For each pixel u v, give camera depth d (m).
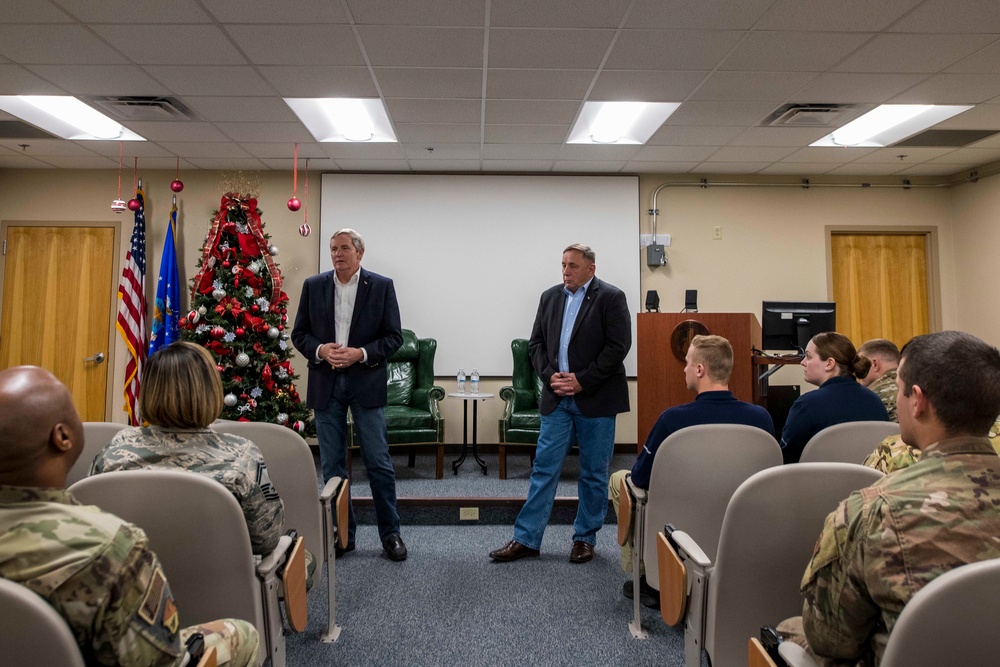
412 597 2.32
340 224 5.31
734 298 5.45
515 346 5.01
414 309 5.30
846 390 2.04
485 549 2.87
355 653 1.91
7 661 0.69
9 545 0.72
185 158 4.96
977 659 0.69
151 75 3.44
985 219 5.21
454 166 5.21
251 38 3.02
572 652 1.92
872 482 1.15
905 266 5.62
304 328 2.78
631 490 1.99
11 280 5.24
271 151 4.79
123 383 5.25
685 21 2.86
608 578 2.52
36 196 5.26
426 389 4.79
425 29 2.94
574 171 5.36
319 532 1.89
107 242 5.28
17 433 0.75
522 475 4.30
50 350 5.24
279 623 1.37
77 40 3.04
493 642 1.98
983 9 2.74
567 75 3.44
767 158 4.99
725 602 1.22
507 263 5.33
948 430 0.86
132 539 0.79
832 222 5.53
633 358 5.34
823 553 0.88
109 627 0.75
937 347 0.88
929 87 3.60
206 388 1.28
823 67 3.34
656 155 4.91
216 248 4.18
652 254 5.32
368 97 3.76
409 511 3.29
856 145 4.70
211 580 1.18
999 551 0.76
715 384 1.98
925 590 0.68
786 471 1.16
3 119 4.15
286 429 1.85
